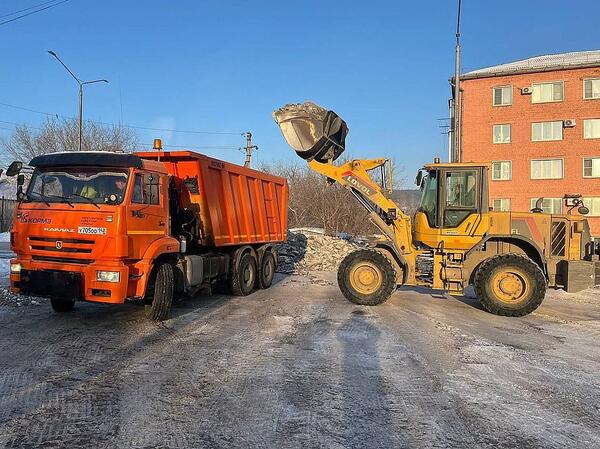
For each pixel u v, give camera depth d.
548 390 5.44
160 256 8.57
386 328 8.30
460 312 10.05
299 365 6.14
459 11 16.44
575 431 4.40
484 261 10.02
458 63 20.78
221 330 7.97
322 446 4.02
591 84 36.41
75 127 38.69
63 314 8.84
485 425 4.49
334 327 8.32
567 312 10.47
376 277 10.38
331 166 11.08
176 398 5.00
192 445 4.01
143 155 9.94
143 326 8.09
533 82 37.69
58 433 4.18
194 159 9.88
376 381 5.61
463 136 39.25
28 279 7.59
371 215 10.93
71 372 5.74
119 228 7.37
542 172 37.59
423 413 4.73
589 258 10.25
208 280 10.37
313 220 39.09
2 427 4.27
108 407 4.75
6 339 7.10
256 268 12.77
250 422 4.45
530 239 10.18
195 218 9.91
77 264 7.46
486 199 10.31
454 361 6.46
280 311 9.74
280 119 10.74
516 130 38.16
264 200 13.32
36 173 8.02
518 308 9.66
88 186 7.73
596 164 36.31
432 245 10.48
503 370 6.12
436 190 10.56
